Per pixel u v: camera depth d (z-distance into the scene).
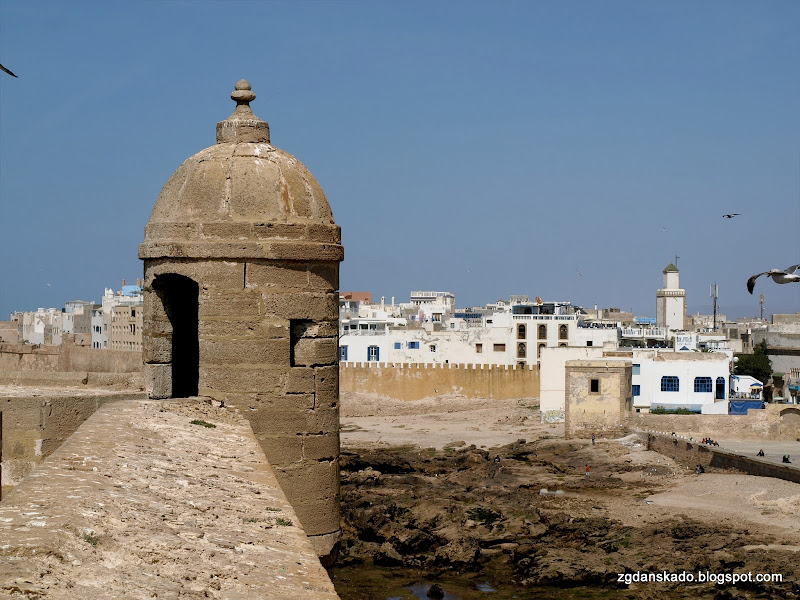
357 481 72.00
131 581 7.89
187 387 20.38
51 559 7.99
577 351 97.00
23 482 10.73
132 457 12.90
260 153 19.22
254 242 18.55
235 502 11.70
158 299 19.42
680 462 75.00
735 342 139.62
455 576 50.38
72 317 147.88
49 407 18.28
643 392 93.25
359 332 121.25
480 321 133.62
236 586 8.46
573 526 56.84
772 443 79.38
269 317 18.73
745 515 57.59
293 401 18.84
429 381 112.88
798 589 44.16
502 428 96.62
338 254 19.31
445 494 67.38
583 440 84.50
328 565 19.33
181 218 18.73
